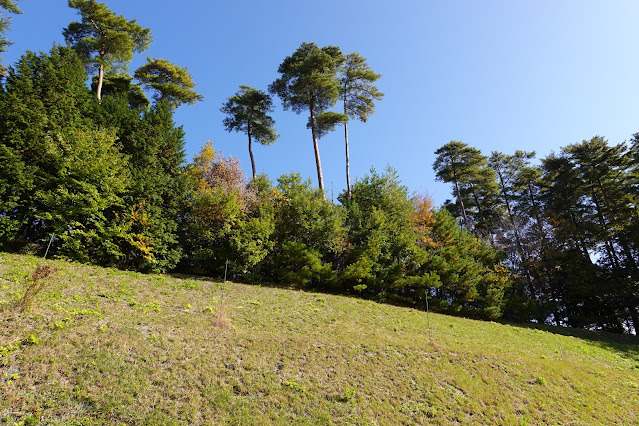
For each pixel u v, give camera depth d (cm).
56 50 1853
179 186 2011
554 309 2973
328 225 2291
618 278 2956
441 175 3859
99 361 780
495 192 4031
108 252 1623
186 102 3061
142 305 1197
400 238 2436
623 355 1991
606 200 3344
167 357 869
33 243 1577
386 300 2308
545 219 3544
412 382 1020
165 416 674
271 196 2477
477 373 1164
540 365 1350
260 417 731
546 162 3672
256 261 2008
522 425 905
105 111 1953
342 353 1121
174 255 1866
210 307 1333
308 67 2747
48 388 668
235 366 909
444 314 2312
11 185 1460
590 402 1120
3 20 2106
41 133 1584
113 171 1652
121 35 2425
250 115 3372
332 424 762
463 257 2723
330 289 2281
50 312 949
